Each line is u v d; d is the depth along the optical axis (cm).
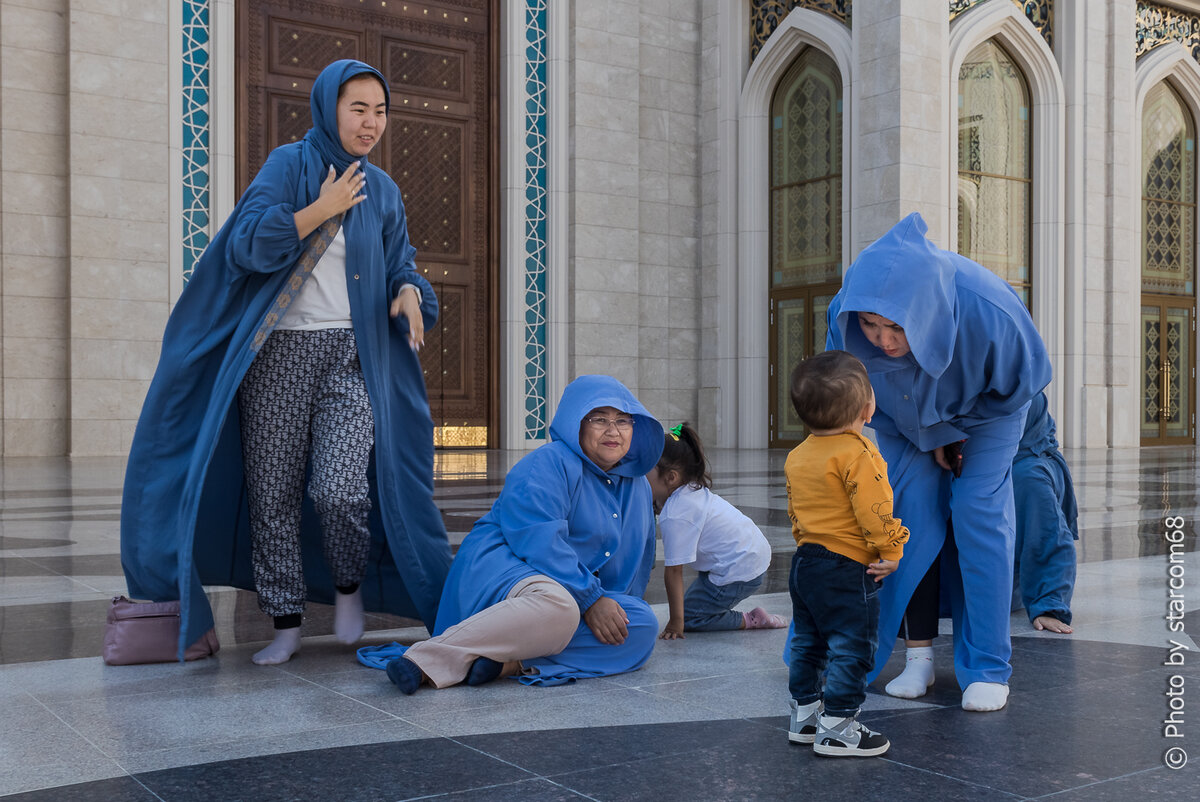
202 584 341
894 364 275
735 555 368
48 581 458
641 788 205
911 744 236
